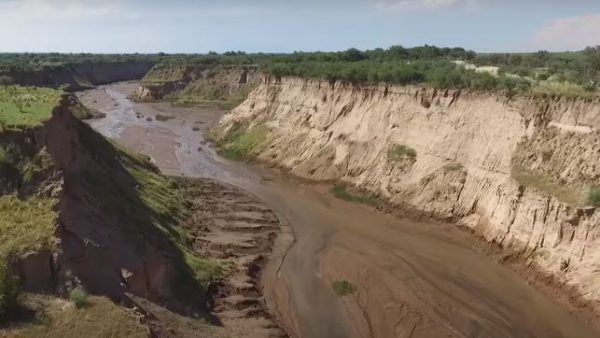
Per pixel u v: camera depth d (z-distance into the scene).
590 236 36.19
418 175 55.16
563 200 38.47
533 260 39.50
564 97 43.50
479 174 48.81
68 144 38.38
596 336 32.03
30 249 24.41
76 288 24.12
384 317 34.81
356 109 69.06
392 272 40.66
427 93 58.41
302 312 35.66
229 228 49.06
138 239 33.59
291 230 50.09
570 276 36.34
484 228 45.59
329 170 65.50
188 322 29.06
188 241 43.25
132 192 44.22
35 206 28.00
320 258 44.03
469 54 87.69
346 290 38.31
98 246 28.39
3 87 52.03
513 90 48.84
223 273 39.16
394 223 51.38
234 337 30.28
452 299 36.53
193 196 57.38
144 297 28.86
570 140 41.41
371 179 60.00
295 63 93.19
